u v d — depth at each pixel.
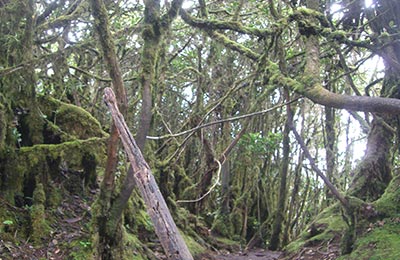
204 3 8.51
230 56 14.92
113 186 6.84
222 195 15.43
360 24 8.62
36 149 7.71
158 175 11.67
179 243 1.73
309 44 6.50
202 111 13.71
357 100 4.54
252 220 16.47
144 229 9.28
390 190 8.91
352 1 8.09
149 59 6.59
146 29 6.64
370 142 10.16
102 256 6.82
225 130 15.41
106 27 6.27
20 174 7.49
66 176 8.84
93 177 8.50
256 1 12.29
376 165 9.86
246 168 16.44
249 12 12.40
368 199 9.65
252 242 15.08
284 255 10.46
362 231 8.45
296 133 8.00
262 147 13.48
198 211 14.17
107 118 12.41
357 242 8.31
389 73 9.35
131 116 8.87
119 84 6.33
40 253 6.77
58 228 7.45
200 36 15.12
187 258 1.70
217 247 12.80
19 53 7.89
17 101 8.05
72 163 7.95
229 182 16.28
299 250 9.97
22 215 7.26
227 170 15.60
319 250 9.54
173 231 1.75
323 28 6.73
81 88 11.60
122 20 13.66
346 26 8.52
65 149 7.93
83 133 8.79
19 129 8.15
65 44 10.16
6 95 7.73
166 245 1.73
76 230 7.62
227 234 14.79
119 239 7.00
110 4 10.87
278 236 15.14
